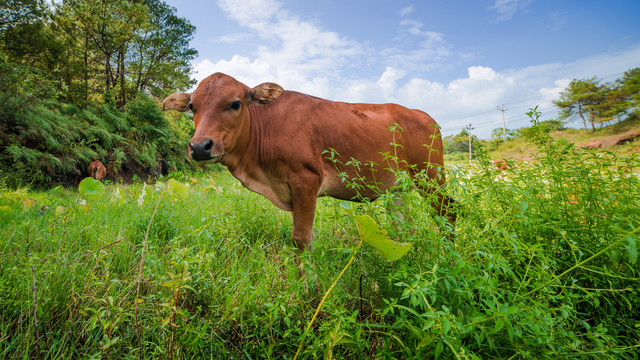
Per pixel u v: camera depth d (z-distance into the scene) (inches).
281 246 129.0
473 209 83.7
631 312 70.3
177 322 64.6
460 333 48.9
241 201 172.6
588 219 80.8
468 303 61.3
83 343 66.4
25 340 61.5
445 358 52.0
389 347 55.9
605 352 50.9
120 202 129.3
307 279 77.1
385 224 74.0
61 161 407.5
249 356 63.3
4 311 65.9
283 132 115.3
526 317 51.2
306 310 73.7
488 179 92.2
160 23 1181.1
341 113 124.6
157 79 1094.4
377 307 74.9
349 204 50.4
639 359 61.6
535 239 79.4
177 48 1188.5
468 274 58.7
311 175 114.4
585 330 71.2
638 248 53.1
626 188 84.4
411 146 134.7
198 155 99.7
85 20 822.5
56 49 669.3
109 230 118.0
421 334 49.3
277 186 119.1
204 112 104.9
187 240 115.3
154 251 102.9
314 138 117.0
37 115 400.8
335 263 77.6
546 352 49.9
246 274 78.6
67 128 462.3
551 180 92.8
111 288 72.0
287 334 60.3
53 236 96.6
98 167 418.0
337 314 54.2
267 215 154.0
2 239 92.3
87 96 784.9
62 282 74.9
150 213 131.6
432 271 54.1
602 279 70.3
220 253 107.1
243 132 112.7
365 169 124.0
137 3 956.0
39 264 78.3
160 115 757.3
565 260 79.4
